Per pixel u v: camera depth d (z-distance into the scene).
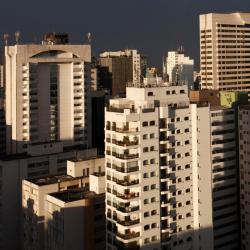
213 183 199.62
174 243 169.62
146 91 165.12
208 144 176.00
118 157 159.25
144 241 160.75
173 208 168.75
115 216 161.88
